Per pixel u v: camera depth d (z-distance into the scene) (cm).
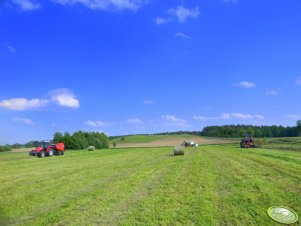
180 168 2050
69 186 1505
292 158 2498
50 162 3022
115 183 1536
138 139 11656
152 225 899
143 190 1346
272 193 1209
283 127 12638
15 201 1228
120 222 923
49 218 978
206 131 13638
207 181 1498
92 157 3625
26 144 10006
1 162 3191
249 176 1612
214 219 943
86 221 943
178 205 1088
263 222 923
